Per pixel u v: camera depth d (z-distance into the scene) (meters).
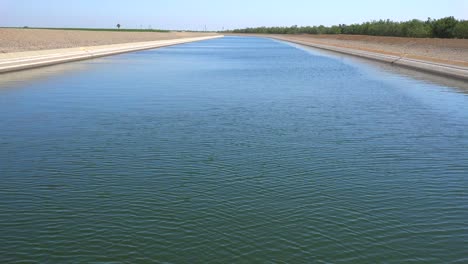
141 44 92.69
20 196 10.62
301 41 143.00
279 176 12.11
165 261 7.80
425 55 56.84
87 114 20.28
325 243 8.45
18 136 16.20
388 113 21.30
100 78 34.56
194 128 17.67
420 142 15.91
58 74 37.03
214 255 7.99
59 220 9.35
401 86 31.55
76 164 13.02
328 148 14.98
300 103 23.92
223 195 10.73
